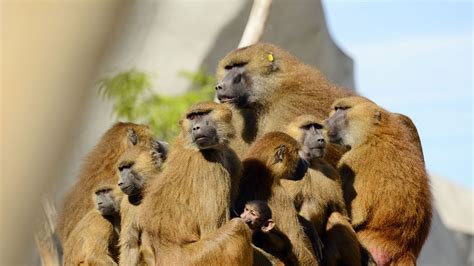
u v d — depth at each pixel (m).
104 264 12.09
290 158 10.98
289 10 31.47
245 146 13.62
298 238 10.64
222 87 13.62
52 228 15.85
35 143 4.42
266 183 10.88
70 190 14.72
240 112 13.76
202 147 10.21
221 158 10.44
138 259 11.02
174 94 31.30
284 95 13.59
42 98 4.43
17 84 4.34
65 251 12.52
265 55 13.69
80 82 4.60
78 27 4.51
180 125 10.65
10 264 4.36
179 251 9.99
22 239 4.42
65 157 4.66
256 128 13.73
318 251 11.07
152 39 31.23
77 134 4.91
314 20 32.03
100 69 4.96
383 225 12.65
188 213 10.22
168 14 31.19
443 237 37.06
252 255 10.06
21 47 4.35
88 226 12.30
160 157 11.97
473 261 39.25
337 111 13.13
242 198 10.92
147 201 10.51
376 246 12.52
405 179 12.80
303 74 13.86
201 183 10.27
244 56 13.72
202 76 27.22
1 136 4.30
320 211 11.52
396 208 12.64
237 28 31.72
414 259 12.84
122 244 11.29
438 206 39.81
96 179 13.48
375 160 12.79
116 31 4.68
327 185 11.66
